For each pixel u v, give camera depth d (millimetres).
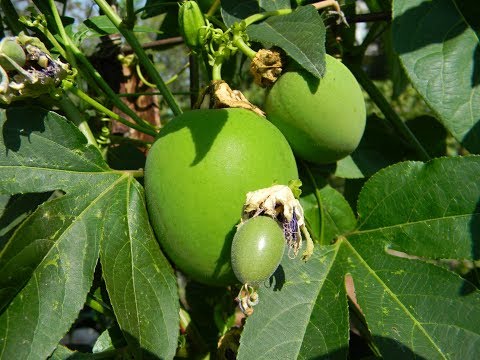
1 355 150
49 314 158
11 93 163
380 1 266
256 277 140
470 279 253
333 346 161
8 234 188
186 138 161
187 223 158
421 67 182
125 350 192
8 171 167
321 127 182
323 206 216
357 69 257
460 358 157
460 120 177
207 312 248
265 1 196
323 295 172
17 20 222
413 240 178
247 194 152
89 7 283
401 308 169
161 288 170
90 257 168
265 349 158
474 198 171
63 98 196
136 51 207
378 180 186
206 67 202
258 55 186
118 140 260
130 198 179
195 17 187
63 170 175
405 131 246
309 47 170
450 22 186
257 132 163
